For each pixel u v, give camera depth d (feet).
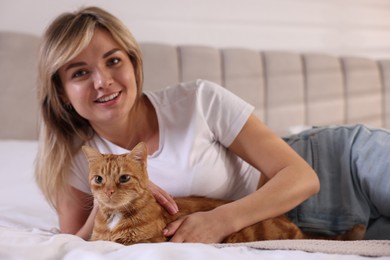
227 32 7.36
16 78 5.87
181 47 6.68
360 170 3.63
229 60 6.82
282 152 3.37
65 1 6.46
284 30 7.68
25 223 3.96
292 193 3.09
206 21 7.23
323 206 3.71
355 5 8.04
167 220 2.87
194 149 3.43
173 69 6.51
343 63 7.54
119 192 2.68
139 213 2.72
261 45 7.58
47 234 2.83
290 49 7.75
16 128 5.87
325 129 4.16
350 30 8.07
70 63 3.11
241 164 3.82
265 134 3.49
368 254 2.26
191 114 3.52
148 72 6.38
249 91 6.88
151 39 6.96
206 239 2.77
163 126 3.52
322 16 7.88
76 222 3.78
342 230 3.63
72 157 3.67
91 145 3.70
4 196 4.38
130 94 3.22
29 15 6.31
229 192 3.71
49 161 3.62
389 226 3.51
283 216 3.48
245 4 7.41
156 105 3.60
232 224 2.87
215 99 3.58
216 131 3.54
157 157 3.47
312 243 2.51
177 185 3.43
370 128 3.99
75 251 2.16
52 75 3.25
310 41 7.86
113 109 3.18
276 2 7.59
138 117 3.58
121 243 2.67
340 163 3.84
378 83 7.69
